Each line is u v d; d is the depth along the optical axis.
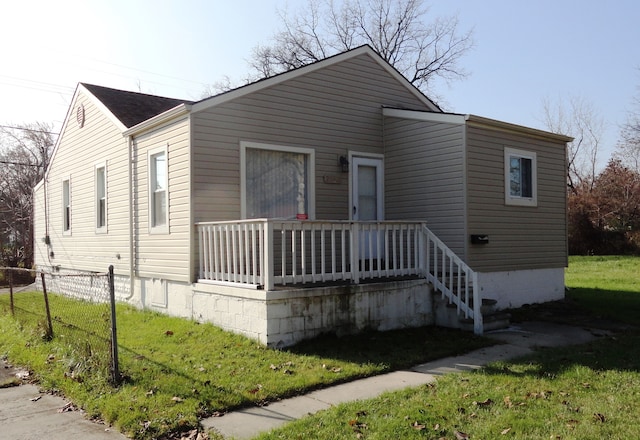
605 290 13.42
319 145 10.54
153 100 13.75
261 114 9.74
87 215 13.21
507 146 10.56
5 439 4.34
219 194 9.16
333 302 7.73
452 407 4.71
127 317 9.48
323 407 4.91
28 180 28.61
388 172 11.31
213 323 8.18
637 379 5.50
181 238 9.12
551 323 9.22
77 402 5.19
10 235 27.72
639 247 26.78
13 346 7.61
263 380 5.62
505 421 4.36
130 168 10.90
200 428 4.44
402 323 8.59
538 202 11.27
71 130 14.30
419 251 9.16
